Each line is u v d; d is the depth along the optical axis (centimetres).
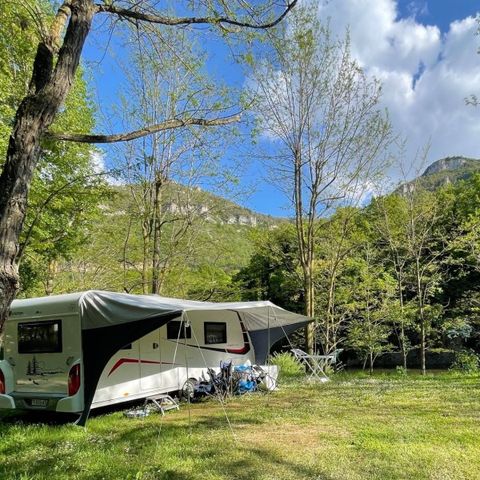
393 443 536
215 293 1557
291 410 752
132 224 1398
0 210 310
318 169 1494
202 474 447
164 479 437
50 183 1194
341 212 1560
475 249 1611
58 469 470
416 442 538
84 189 1230
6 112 880
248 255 1859
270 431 612
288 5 529
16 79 820
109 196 1292
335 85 1434
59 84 340
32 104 330
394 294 1827
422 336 1535
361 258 1834
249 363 1116
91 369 686
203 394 935
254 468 461
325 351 1767
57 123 1064
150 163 1209
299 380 1179
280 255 1877
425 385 1011
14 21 535
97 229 1429
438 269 1792
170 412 787
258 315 1130
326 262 1698
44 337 723
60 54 348
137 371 808
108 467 473
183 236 1409
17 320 748
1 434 626
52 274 1499
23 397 717
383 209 1669
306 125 1468
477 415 675
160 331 873
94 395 700
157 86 1238
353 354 2664
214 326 1038
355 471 445
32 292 1475
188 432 618
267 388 998
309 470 450
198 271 1520
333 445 536
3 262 302
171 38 704
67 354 702
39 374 721
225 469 460
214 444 552
